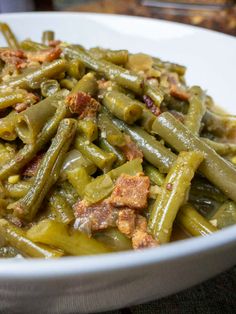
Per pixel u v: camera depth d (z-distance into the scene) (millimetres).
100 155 224
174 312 222
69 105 232
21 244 204
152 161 232
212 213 235
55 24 366
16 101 241
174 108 274
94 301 181
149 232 211
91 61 267
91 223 214
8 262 153
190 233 220
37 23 363
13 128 230
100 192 218
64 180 228
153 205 219
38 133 227
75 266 150
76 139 229
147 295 189
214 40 341
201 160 224
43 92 248
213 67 339
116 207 217
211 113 288
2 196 225
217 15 525
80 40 368
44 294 167
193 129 257
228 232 164
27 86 250
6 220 215
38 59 273
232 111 325
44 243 200
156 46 358
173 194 214
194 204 237
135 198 217
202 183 237
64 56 273
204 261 170
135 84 250
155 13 538
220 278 239
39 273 150
